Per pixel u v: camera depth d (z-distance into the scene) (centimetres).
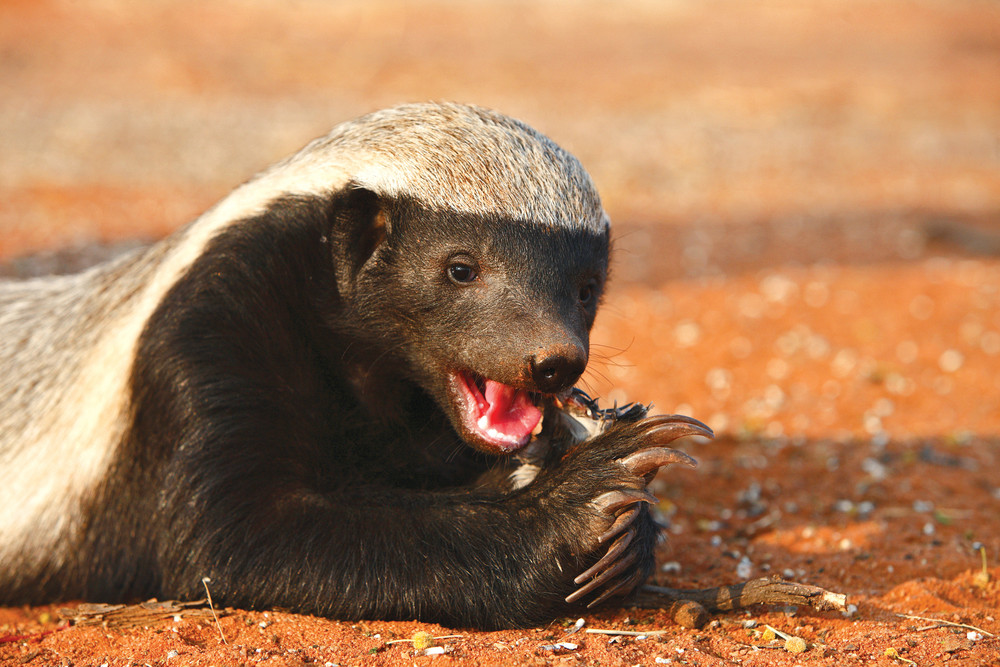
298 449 820
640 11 7838
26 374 967
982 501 1138
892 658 732
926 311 2023
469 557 765
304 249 817
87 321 950
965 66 6506
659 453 764
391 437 877
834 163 4069
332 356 844
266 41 6050
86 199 2895
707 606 823
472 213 760
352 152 816
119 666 728
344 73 5456
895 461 1262
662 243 2653
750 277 2305
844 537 1018
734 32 7356
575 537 759
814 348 1812
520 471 839
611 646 743
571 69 5916
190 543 791
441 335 785
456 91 5191
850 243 2705
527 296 749
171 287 835
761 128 4725
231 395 798
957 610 838
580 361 713
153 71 5125
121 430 861
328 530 778
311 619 779
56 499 902
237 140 3959
